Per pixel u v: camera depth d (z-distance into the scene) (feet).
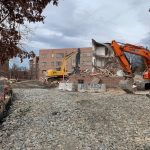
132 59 130.82
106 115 77.61
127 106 91.71
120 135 57.98
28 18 20.52
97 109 85.61
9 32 20.13
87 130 61.21
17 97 112.68
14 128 62.85
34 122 68.33
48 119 71.36
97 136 56.59
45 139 54.03
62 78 202.80
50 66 390.63
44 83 202.90
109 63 149.89
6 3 19.71
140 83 124.16
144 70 130.11
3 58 20.26
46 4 20.54
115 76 149.38
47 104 94.22
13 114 77.87
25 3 19.93
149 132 60.75
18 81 201.98
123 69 131.95
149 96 112.68
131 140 54.34
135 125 67.21
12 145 50.37
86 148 48.57
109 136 56.85
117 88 147.13
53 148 48.60
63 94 124.67
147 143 52.47
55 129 61.72
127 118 74.64
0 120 69.62
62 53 383.45
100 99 106.22
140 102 99.60
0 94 85.97
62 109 84.74
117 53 131.44
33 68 336.29
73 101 100.89
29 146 49.78
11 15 20.03
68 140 53.47
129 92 126.00
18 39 20.40
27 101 101.24
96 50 147.84
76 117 73.82
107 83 150.10
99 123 68.23
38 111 82.17
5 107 82.94
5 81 94.94
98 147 49.16
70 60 227.81
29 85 194.80
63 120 70.33
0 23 19.98
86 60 336.49
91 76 159.84
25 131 60.23
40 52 395.96
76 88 151.02
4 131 60.13
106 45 145.79
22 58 21.47
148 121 71.72
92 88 146.72
